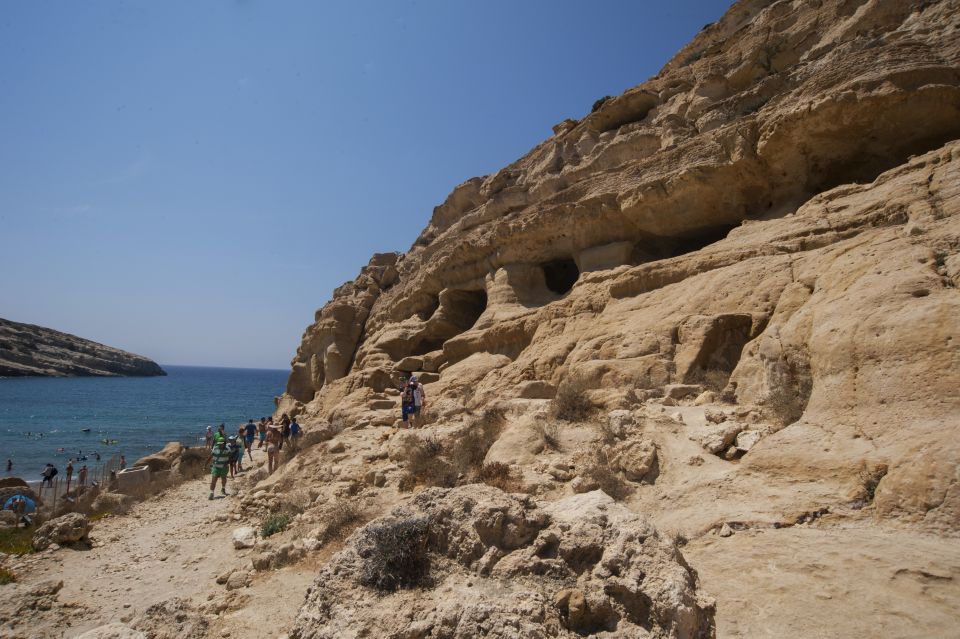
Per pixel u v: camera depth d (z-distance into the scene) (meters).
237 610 5.97
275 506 10.71
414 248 39.12
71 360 144.12
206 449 22.34
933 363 6.09
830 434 6.50
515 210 28.17
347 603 3.80
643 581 3.52
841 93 13.94
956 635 3.50
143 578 7.77
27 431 45.44
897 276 7.46
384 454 11.62
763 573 4.59
